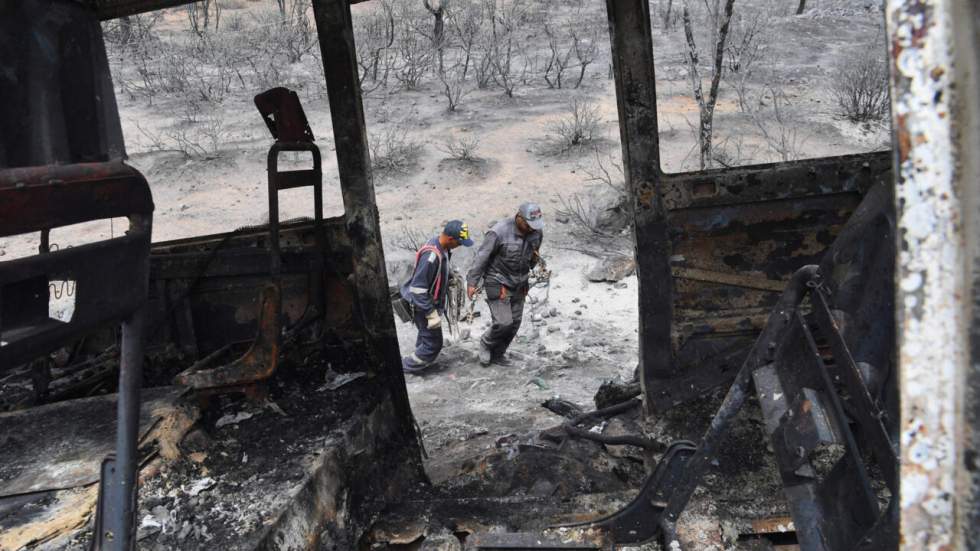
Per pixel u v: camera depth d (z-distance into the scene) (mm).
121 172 1647
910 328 765
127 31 17625
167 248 3875
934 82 734
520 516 2830
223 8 23078
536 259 6605
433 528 2871
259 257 3830
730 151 9953
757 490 2764
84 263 1529
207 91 14547
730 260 3480
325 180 10523
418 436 3988
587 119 11352
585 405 5496
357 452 3203
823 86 12617
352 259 3670
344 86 3385
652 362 3596
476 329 7656
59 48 1844
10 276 1356
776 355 1943
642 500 2484
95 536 1688
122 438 1686
